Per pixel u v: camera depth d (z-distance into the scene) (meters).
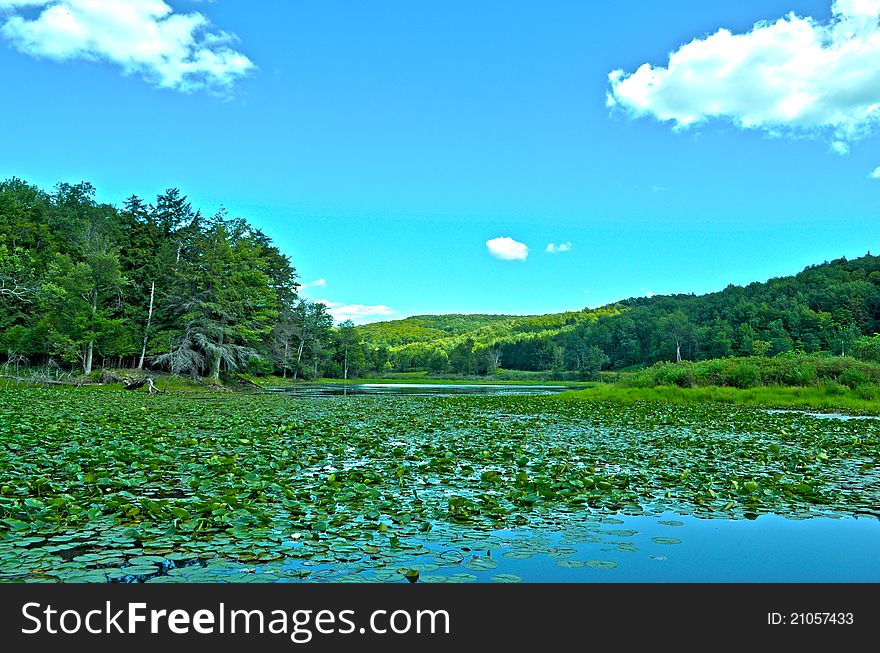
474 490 8.34
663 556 5.63
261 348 54.41
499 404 28.19
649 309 143.25
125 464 9.52
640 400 32.78
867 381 34.03
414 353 151.25
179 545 5.58
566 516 7.00
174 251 52.81
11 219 47.88
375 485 8.62
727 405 28.92
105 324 43.28
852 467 10.45
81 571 4.84
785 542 6.09
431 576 4.97
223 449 11.45
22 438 11.78
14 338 41.59
